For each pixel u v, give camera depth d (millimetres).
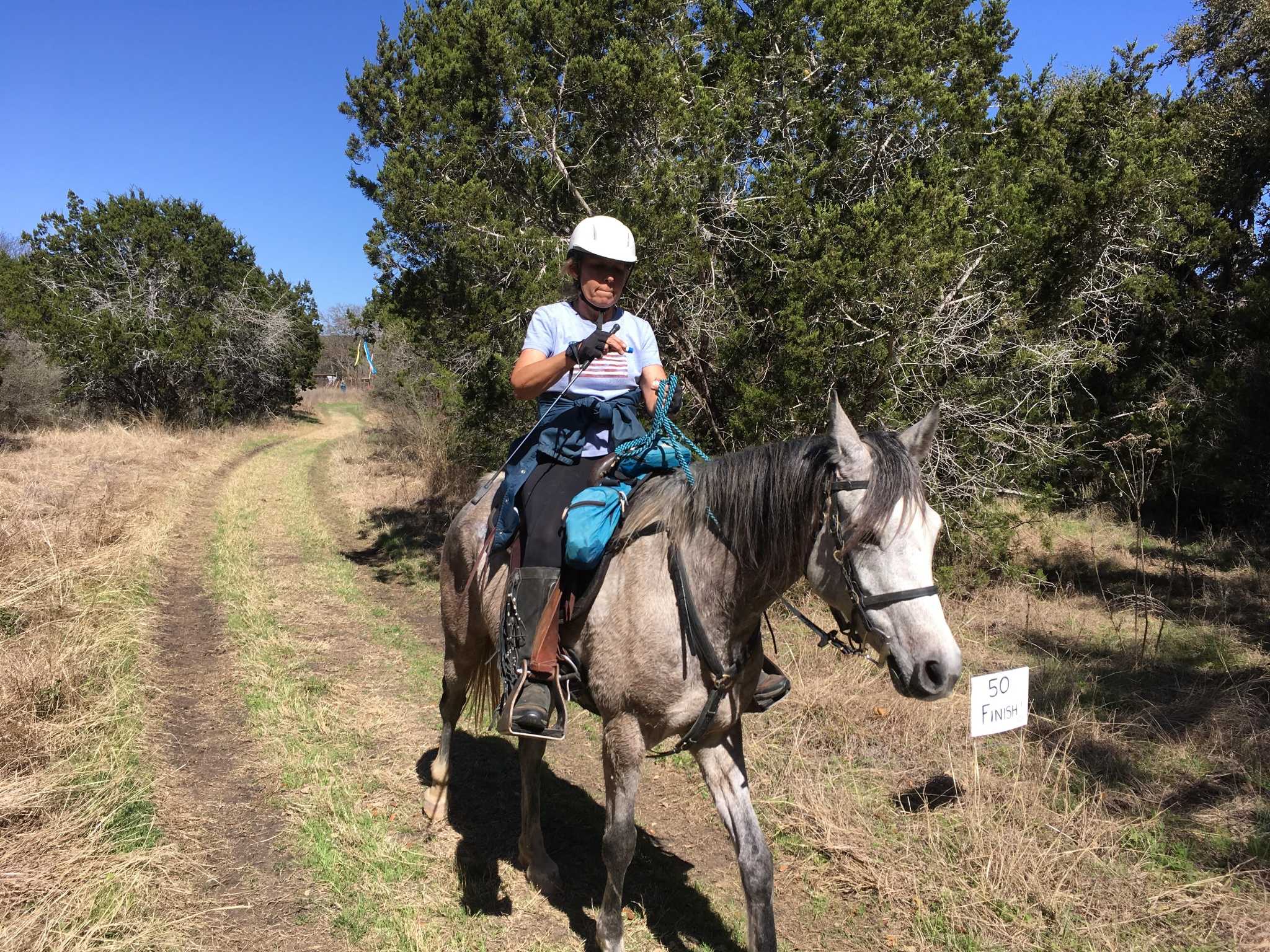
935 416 2256
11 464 12727
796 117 6633
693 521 2543
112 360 21406
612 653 2586
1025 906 3139
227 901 3162
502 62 7070
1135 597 7016
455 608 3557
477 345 7586
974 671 5688
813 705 4945
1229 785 4031
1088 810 3775
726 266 7043
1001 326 6730
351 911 3143
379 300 9422
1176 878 3322
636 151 6914
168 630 6562
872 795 4012
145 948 2799
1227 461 7859
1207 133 10523
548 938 3051
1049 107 7691
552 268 7109
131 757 4141
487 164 7762
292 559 9508
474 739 4863
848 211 6527
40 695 4445
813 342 5934
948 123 6402
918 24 6988
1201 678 5516
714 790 2705
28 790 3508
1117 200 6250
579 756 4758
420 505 12883
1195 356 9156
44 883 2965
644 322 3057
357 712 5117
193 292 24797
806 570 2350
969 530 7285
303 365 29984
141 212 25688
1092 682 5473
